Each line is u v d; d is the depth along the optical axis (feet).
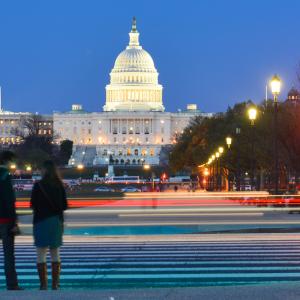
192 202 398.83
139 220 244.01
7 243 111.65
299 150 395.34
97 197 488.44
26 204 352.49
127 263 138.51
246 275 124.47
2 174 111.86
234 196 382.22
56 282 111.96
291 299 88.02
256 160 531.91
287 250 153.89
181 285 115.75
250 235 184.96
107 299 89.56
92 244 167.02
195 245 163.63
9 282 111.45
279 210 289.12
